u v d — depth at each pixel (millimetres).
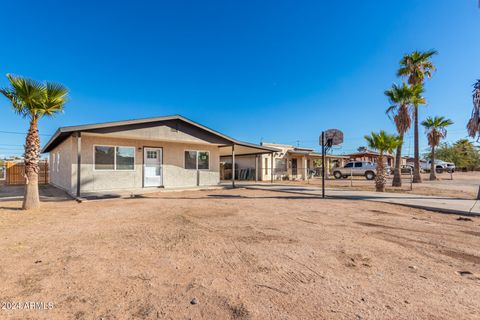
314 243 4160
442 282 2822
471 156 41719
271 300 2436
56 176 15883
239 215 6445
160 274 2988
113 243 4109
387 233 4797
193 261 3387
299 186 15414
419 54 15945
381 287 2697
